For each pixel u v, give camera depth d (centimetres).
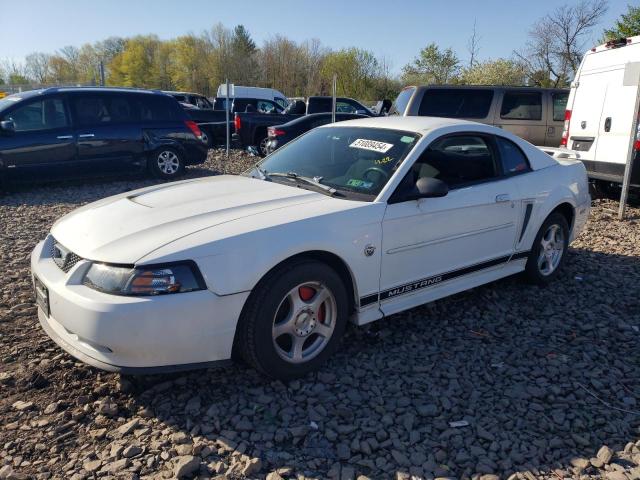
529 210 452
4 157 869
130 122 999
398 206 353
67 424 278
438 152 396
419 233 367
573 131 890
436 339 382
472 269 418
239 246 285
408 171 366
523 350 369
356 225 329
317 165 401
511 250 450
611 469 253
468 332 394
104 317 264
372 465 253
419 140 385
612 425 286
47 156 909
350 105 1752
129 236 295
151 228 301
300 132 1266
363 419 286
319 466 252
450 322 410
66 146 923
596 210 836
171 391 310
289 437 271
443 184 354
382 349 365
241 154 1542
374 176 367
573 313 434
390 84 4541
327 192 361
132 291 268
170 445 263
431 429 280
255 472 246
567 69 3597
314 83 4934
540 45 3622
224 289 279
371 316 355
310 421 284
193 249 277
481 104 1044
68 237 316
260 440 268
